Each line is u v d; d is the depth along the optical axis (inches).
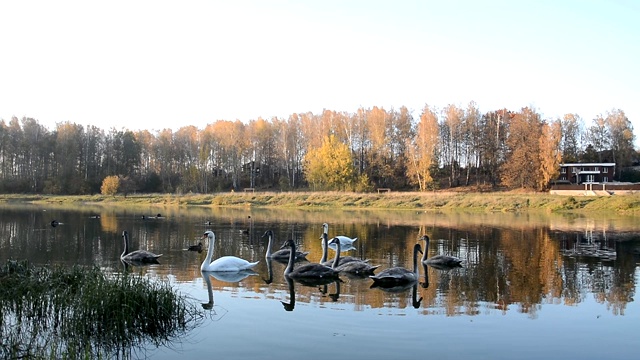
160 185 4222.4
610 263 920.9
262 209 2652.6
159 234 1385.3
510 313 567.5
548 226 1651.1
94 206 2891.2
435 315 554.9
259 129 4456.2
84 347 450.9
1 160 4065.0
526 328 510.9
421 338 476.1
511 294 664.4
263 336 480.7
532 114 3501.5
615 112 4662.9
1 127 3988.7
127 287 530.0
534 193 3139.8
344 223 1766.7
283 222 1808.6
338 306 592.7
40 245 1131.9
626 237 1336.1
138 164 4451.3
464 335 486.6
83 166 4281.5
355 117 4224.9
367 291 678.5
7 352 427.5
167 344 460.1
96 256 978.7
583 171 4069.9
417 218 2014.0
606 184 3073.3
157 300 524.7
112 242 1196.5
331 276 786.8
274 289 689.6
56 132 4279.0
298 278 768.9
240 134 4350.4
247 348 448.1
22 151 4028.1
